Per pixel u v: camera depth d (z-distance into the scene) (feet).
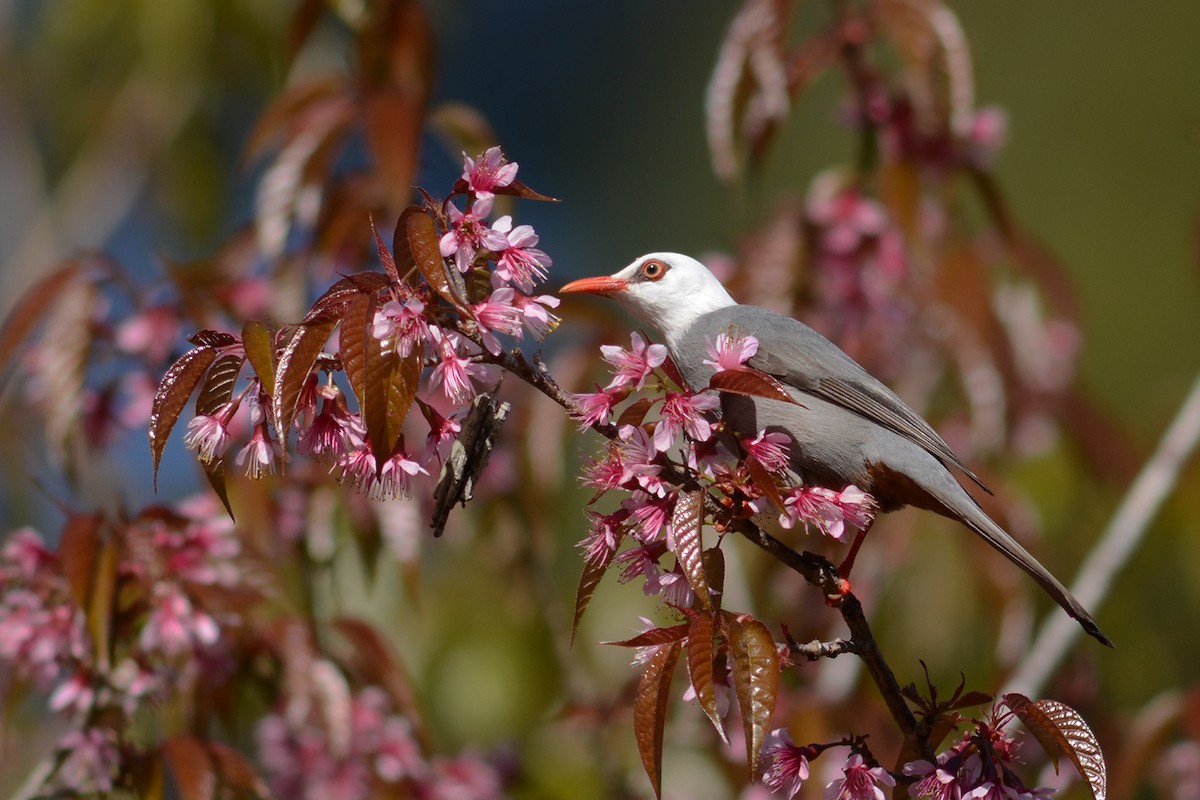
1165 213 77.66
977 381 36.86
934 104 36.11
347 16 36.55
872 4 36.27
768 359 29.25
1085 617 24.95
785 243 38.06
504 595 39.99
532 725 39.50
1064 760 35.04
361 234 36.55
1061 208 79.25
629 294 31.76
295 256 35.96
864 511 21.67
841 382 28.86
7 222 51.62
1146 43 79.46
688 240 90.94
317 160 34.86
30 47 52.21
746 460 20.43
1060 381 40.57
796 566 21.83
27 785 26.99
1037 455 41.50
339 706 29.78
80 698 27.71
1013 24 81.76
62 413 32.89
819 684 36.63
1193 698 35.55
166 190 50.70
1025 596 37.65
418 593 33.17
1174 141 78.18
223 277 36.63
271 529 33.22
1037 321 40.11
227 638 29.35
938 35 35.60
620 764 36.58
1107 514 42.09
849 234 37.37
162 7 46.93
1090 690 38.52
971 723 20.94
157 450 18.67
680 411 20.29
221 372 19.30
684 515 19.19
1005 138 38.24
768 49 35.88
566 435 37.09
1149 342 76.59
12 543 28.76
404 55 36.40
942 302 36.96
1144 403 75.05
